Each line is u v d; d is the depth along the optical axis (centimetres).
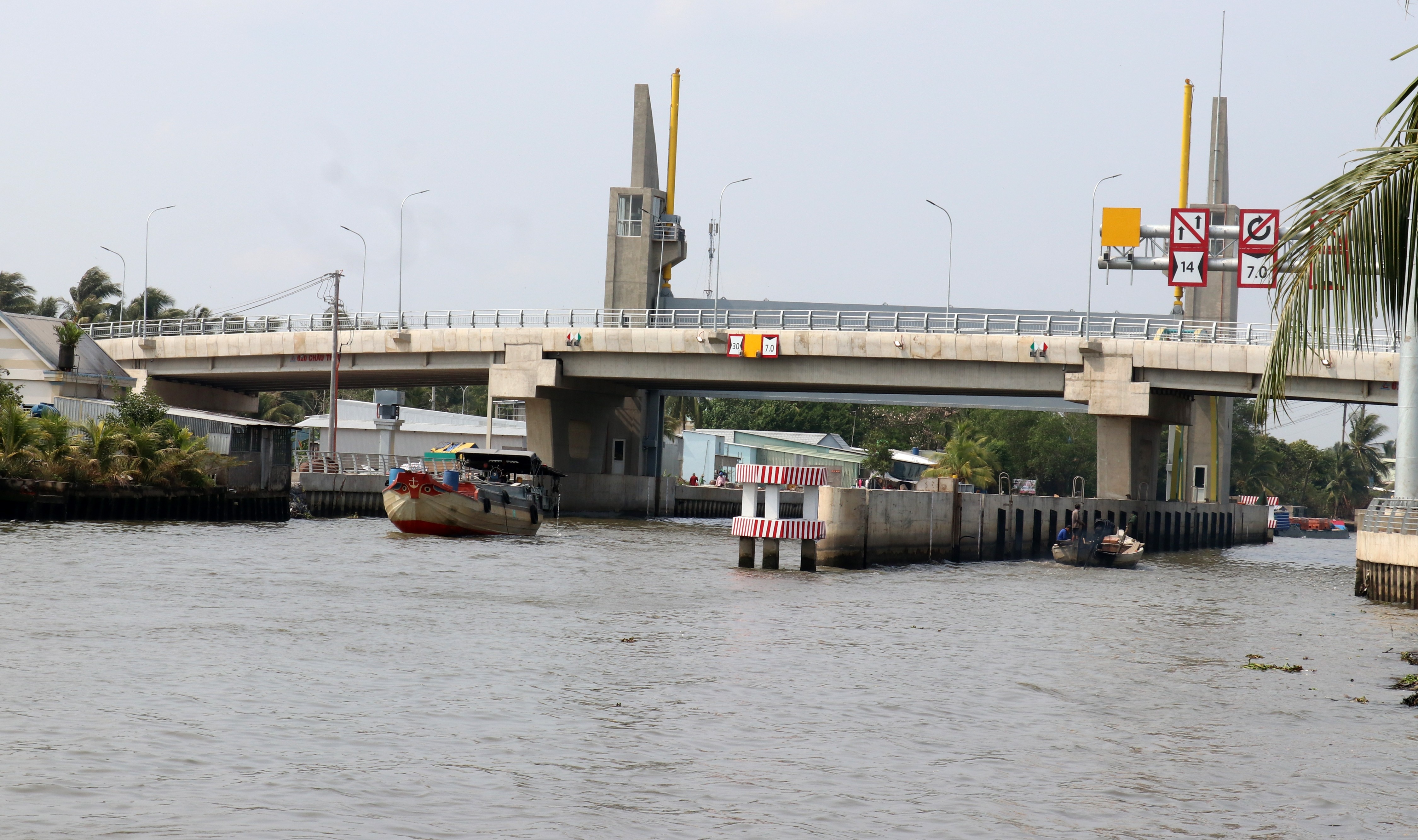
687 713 2100
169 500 6819
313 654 2542
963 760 1841
